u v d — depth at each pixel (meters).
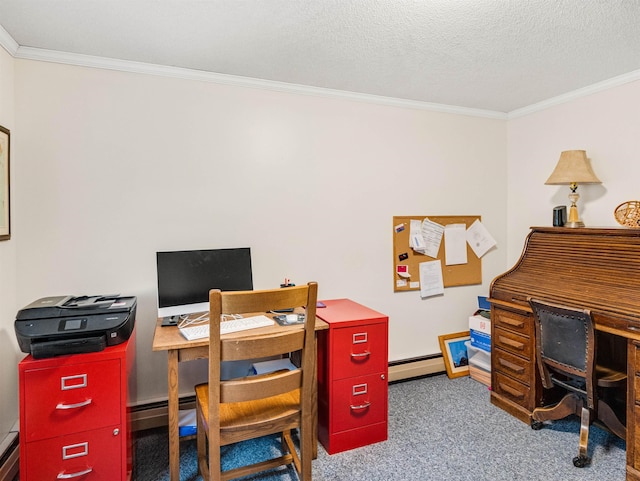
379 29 1.88
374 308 2.96
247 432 1.56
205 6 1.67
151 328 2.33
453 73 2.46
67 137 2.14
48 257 2.12
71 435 1.59
